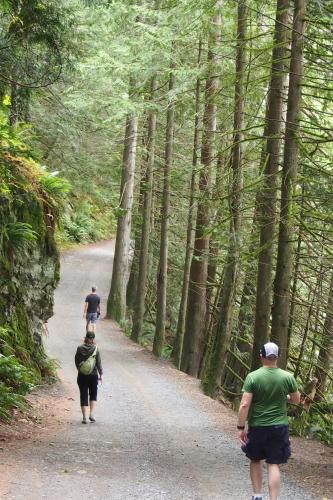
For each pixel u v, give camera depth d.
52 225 15.59
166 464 9.05
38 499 6.58
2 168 13.77
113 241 54.31
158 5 20.69
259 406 6.62
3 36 10.07
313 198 11.62
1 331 12.40
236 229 14.72
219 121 21.81
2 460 8.04
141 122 30.69
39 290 15.03
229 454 10.23
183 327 23.67
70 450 9.27
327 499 7.76
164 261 24.69
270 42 14.52
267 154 12.86
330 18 10.66
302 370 18.91
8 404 11.05
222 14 16.47
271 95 12.77
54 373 15.45
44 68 10.80
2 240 13.09
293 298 14.92
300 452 11.63
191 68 18.73
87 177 32.50
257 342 13.19
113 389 16.30
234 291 18.08
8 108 13.05
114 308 30.00
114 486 7.46
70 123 27.47
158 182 29.89
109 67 20.61
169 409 14.38
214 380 17.67
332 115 13.22
